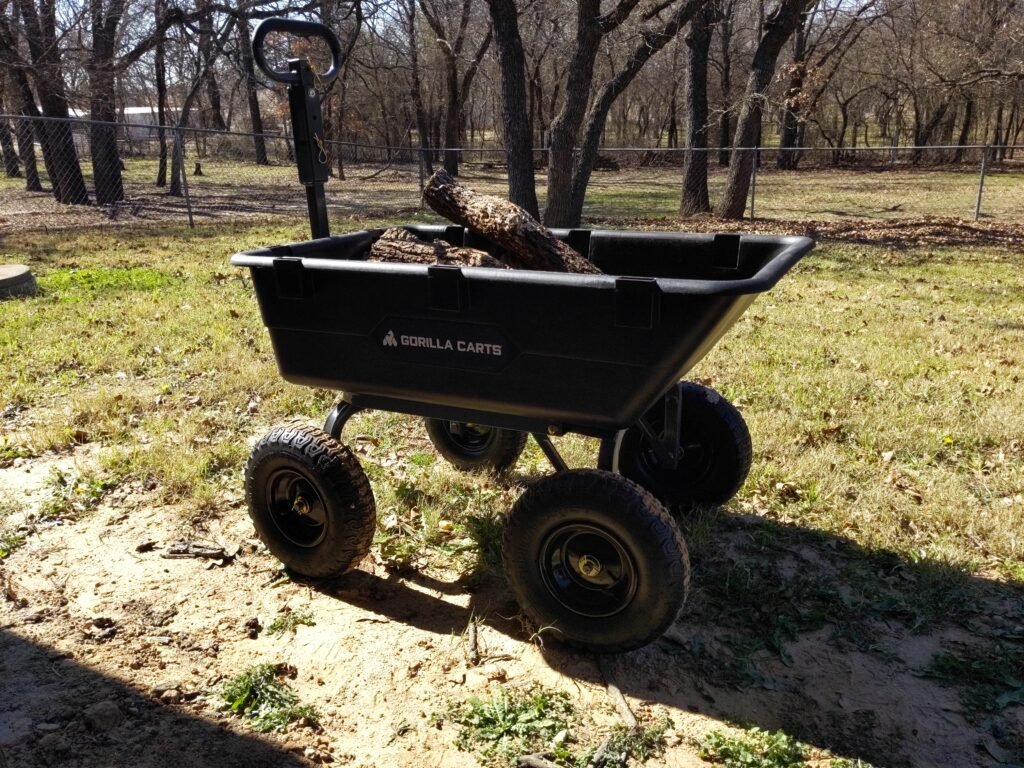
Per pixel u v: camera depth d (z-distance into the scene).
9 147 29.53
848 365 6.52
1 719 2.58
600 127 14.26
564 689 2.79
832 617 3.21
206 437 4.84
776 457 4.61
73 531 3.77
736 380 6.04
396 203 21.61
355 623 3.13
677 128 58.25
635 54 13.86
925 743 2.57
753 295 2.67
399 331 2.91
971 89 36.00
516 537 2.91
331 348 3.08
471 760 2.46
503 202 3.40
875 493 4.17
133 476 4.29
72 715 2.60
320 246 3.52
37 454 4.59
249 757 2.45
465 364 2.84
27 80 21.61
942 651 3.01
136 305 8.23
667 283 2.42
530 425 2.94
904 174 36.28
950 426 5.07
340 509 3.13
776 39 17.28
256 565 3.53
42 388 5.66
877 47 42.75
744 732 2.60
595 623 2.84
